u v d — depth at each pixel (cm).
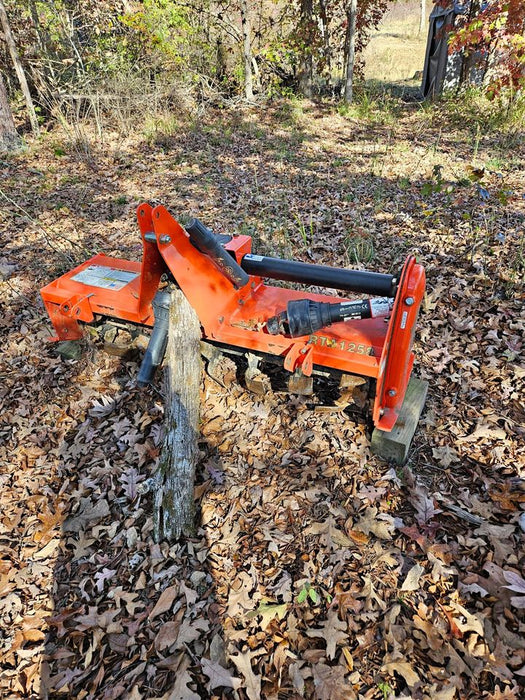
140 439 385
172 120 1120
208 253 325
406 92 1444
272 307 368
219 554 300
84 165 943
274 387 408
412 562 289
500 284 529
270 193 788
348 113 1218
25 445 389
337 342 326
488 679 239
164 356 389
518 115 1013
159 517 306
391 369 311
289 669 246
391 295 318
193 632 264
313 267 340
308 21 1294
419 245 613
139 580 291
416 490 325
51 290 414
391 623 258
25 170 926
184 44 1283
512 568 281
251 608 273
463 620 258
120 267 443
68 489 353
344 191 777
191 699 236
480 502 317
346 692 234
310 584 281
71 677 252
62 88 1193
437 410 387
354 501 325
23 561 310
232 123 1164
